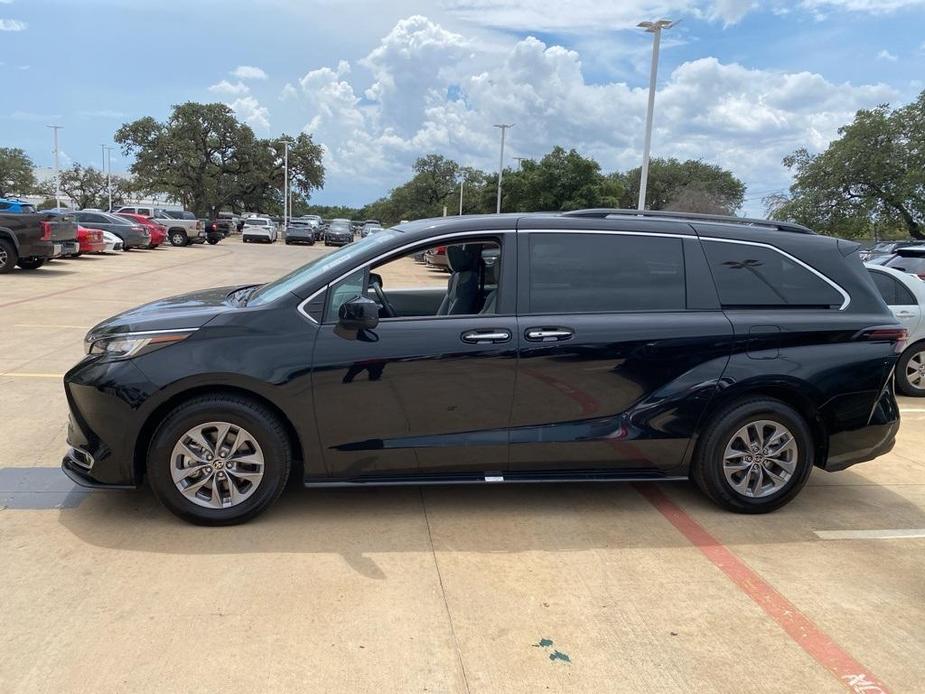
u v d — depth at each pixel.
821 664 2.87
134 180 74.00
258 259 28.42
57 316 10.81
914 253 10.57
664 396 4.11
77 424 3.86
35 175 102.12
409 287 5.12
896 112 38.56
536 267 4.09
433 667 2.75
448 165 89.94
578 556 3.72
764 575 3.59
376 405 3.88
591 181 39.19
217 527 3.89
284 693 2.56
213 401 3.77
